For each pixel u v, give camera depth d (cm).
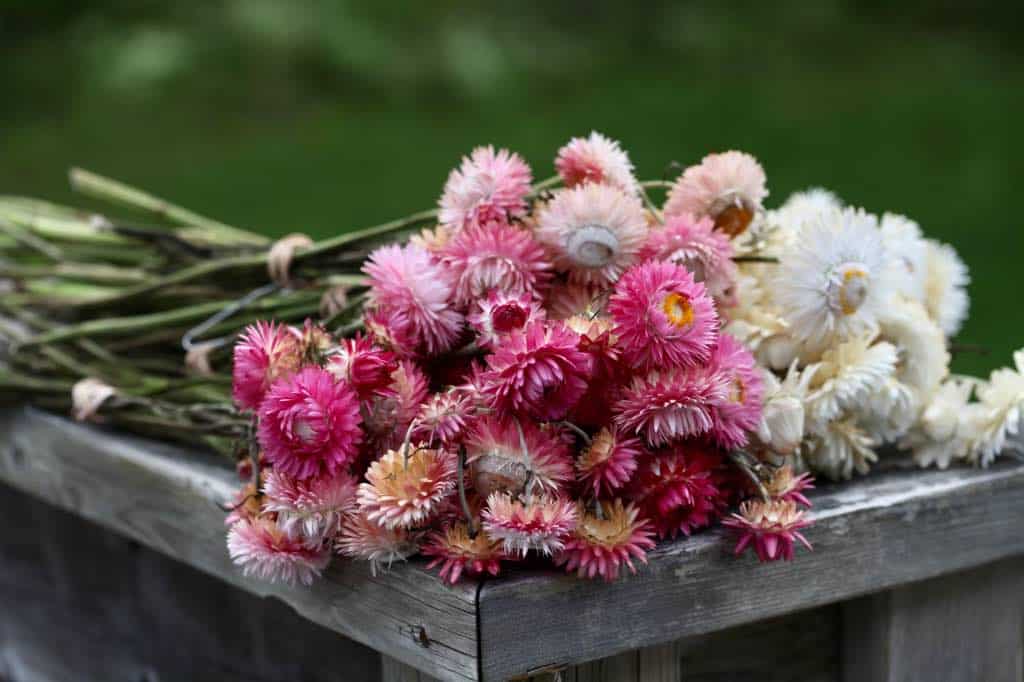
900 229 134
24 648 170
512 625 113
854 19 713
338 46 567
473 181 121
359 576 120
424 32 593
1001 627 133
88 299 154
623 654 119
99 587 158
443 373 121
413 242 123
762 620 127
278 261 139
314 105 563
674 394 114
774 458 122
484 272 118
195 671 148
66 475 147
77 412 144
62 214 171
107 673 159
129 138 527
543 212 119
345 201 436
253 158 498
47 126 536
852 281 121
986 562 128
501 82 586
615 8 668
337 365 117
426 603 115
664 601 117
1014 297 344
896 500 124
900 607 129
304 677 138
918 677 130
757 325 125
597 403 116
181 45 565
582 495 115
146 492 138
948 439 129
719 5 701
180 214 162
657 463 116
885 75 630
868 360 122
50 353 150
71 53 575
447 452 114
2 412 153
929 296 135
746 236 127
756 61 652
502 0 644
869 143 510
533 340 112
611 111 559
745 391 117
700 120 548
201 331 144
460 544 113
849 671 131
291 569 119
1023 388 126
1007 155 489
